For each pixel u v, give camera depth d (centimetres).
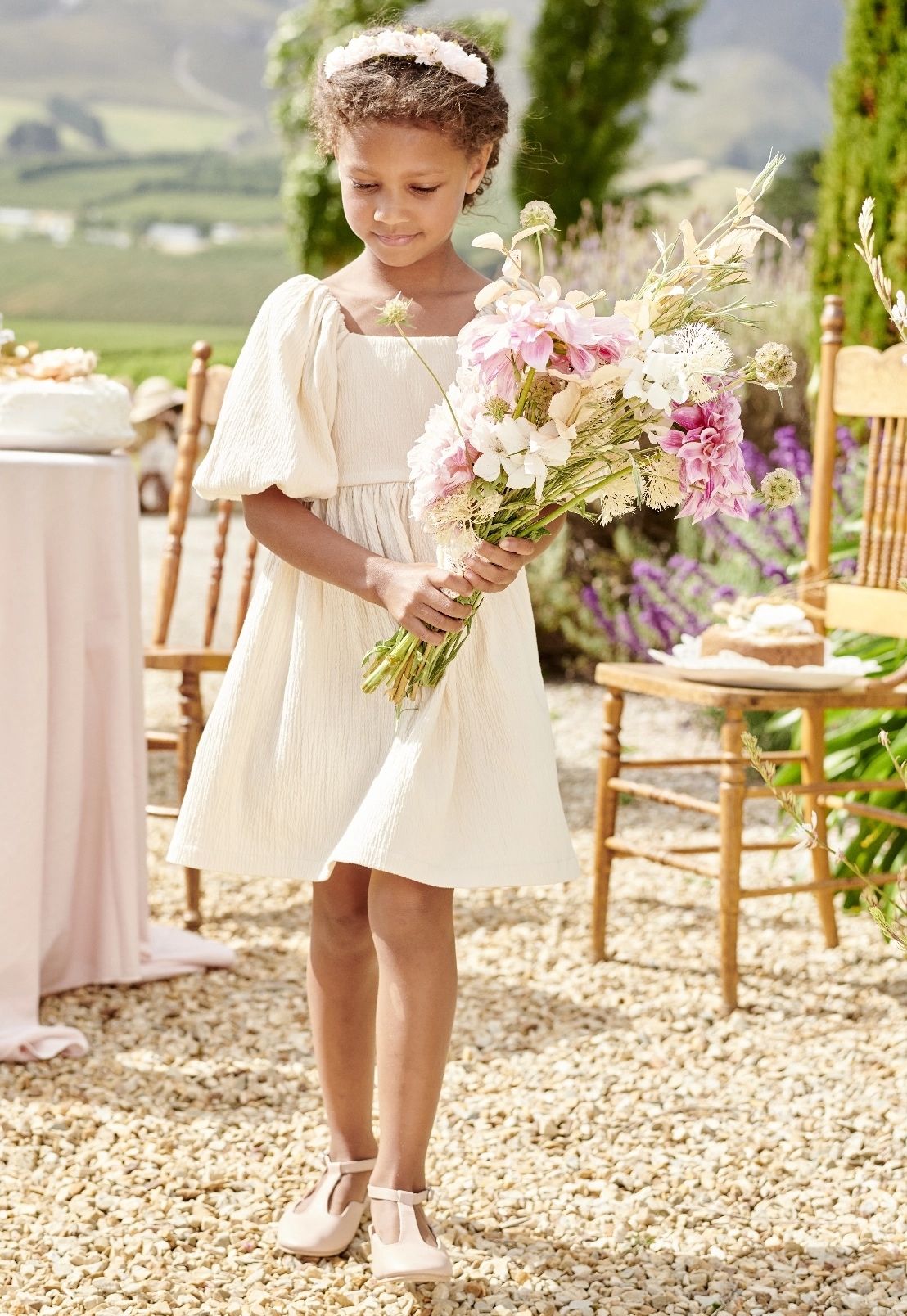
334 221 1222
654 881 376
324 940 189
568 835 184
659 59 1131
